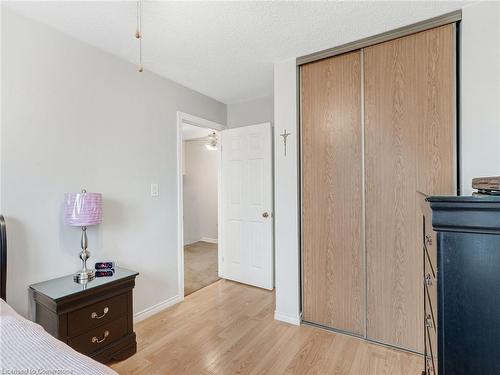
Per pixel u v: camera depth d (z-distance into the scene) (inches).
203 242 230.8
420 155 73.8
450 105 69.8
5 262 60.0
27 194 67.8
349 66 84.4
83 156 79.7
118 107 89.7
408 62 75.0
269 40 80.6
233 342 82.0
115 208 88.6
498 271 21.3
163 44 82.2
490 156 63.3
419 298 74.0
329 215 88.2
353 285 84.2
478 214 21.6
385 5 64.9
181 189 113.1
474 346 22.0
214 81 112.6
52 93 72.8
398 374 67.1
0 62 63.6
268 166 124.2
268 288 124.6
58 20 69.5
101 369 31.4
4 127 64.1
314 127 90.7
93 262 82.4
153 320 95.8
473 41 65.1
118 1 61.9
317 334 86.3
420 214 73.7
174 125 111.5
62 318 61.0
